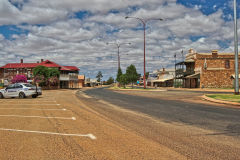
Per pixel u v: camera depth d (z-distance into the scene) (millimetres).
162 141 4992
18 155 4016
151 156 3951
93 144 4734
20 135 5551
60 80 61062
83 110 10828
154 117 8602
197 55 46969
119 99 18578
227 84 45188
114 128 6453
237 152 4199
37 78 48688
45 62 62781
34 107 12203
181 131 6070
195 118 8336
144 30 38812
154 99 18312
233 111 10320
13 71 61500
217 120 7883
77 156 3961
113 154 4066
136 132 5930
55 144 4734
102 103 14844
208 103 14367
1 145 4656
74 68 79750
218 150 4324
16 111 10398
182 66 51375
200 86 45531
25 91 19750
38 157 3912
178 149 4379
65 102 15586
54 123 7219
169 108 11695
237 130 6203
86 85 114250
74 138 5250
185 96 21453
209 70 45312
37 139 5152
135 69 55812
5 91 20375
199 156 3959
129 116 8859
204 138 5289
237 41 17609
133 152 4180
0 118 8258
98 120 7848
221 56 46031
